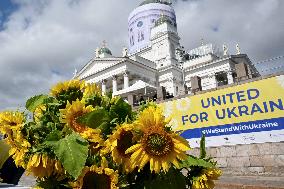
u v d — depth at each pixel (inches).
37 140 63.3
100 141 60.9
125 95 1116.5
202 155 69.2
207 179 64.5
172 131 59.6
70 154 56.6
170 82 2429.9
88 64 2469.2
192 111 511.5
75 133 60.6
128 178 63.0
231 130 465.7
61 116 66.7
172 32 2787.9
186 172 73.2
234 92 474.9
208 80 2362.2
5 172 97.5
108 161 63.0
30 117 71.1
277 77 438.0
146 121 58.1
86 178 57.9
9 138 62.6
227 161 458.6
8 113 66.2
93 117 64.4
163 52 2736.2
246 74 519.5
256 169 430.0
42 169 60.1
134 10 3383.4
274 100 435.5
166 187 61.6
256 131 442.3
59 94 76.0
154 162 55.8
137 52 2970.0
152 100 71.1
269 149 426.9
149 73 2458.2
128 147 60.4
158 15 3272.6
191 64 2620.6
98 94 76.2
